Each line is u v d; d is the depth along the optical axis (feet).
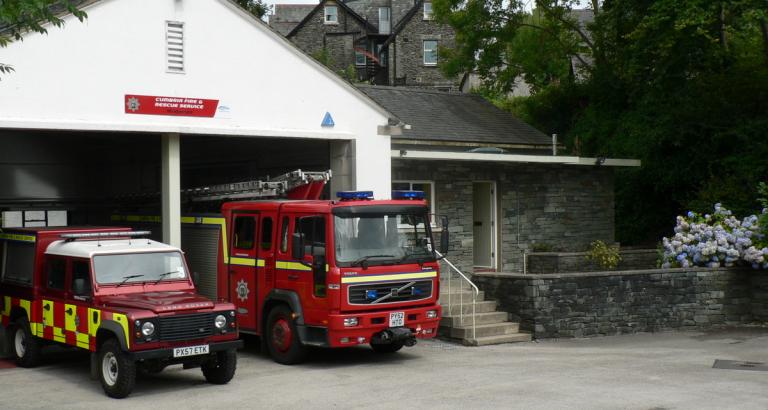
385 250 45.39
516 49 112.78
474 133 77.25
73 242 43.29
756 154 78.89
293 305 45.11
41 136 72.90
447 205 68.95
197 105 51.34
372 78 182.29
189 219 53.62
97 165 75.61
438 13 110.83
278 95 54.65
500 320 55.52
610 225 82.43
